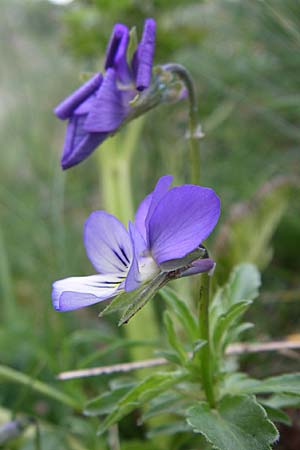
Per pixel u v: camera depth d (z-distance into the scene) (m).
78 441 0.22
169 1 0.31
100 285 0.16
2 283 0.28
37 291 0.29
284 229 0.29
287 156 0.32
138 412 0.23
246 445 0.17
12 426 0.21
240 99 0.32
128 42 0.19
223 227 0.24
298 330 0.25
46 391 0.22
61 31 0.34
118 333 0.28
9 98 0.43
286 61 0.30
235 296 0.20
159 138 0.33
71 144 0.19
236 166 0.33
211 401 0.18
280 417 0.18
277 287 0.28
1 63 0.44
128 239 0.17
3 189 0.35
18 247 0.32
